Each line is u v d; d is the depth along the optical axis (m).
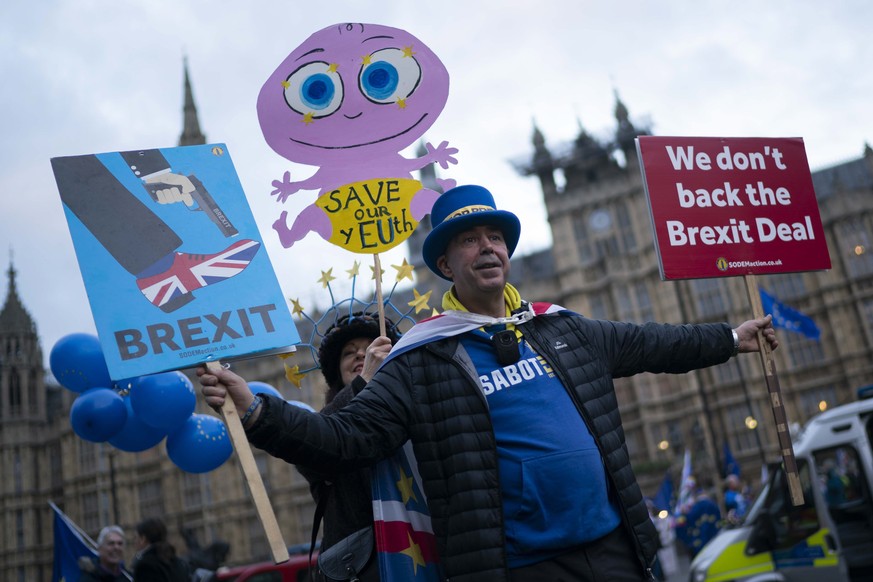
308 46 4.12
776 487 10.56
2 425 60.16
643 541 2.79
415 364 2.91
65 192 3.16
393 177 4.11
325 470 2.75
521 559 2.68
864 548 9.86
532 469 2.74
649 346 3.19
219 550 12.73
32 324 63.16
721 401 49.84
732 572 10.67
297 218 4.05
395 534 3.03
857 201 50.06
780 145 4.11
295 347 3.13
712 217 3.88
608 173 57.59
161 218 3.23
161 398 5.79
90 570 7.30
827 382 48.88
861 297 48.78
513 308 3.15
